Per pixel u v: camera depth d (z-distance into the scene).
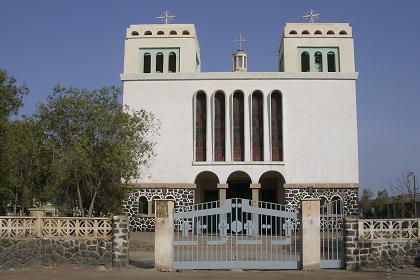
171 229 18.67
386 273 17.39
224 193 39.22
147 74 40.97
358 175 39.34
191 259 19.88
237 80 40.59
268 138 39.84
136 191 39.66
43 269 18.58
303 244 18.47
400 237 18.67
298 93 40.38
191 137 40.22
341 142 39.75
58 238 19.20
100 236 19.28
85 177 30.58
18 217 19.34
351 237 18.53
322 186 39.19
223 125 40.56
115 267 18.91
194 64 43.22
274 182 43.56
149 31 43.69
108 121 30.30
